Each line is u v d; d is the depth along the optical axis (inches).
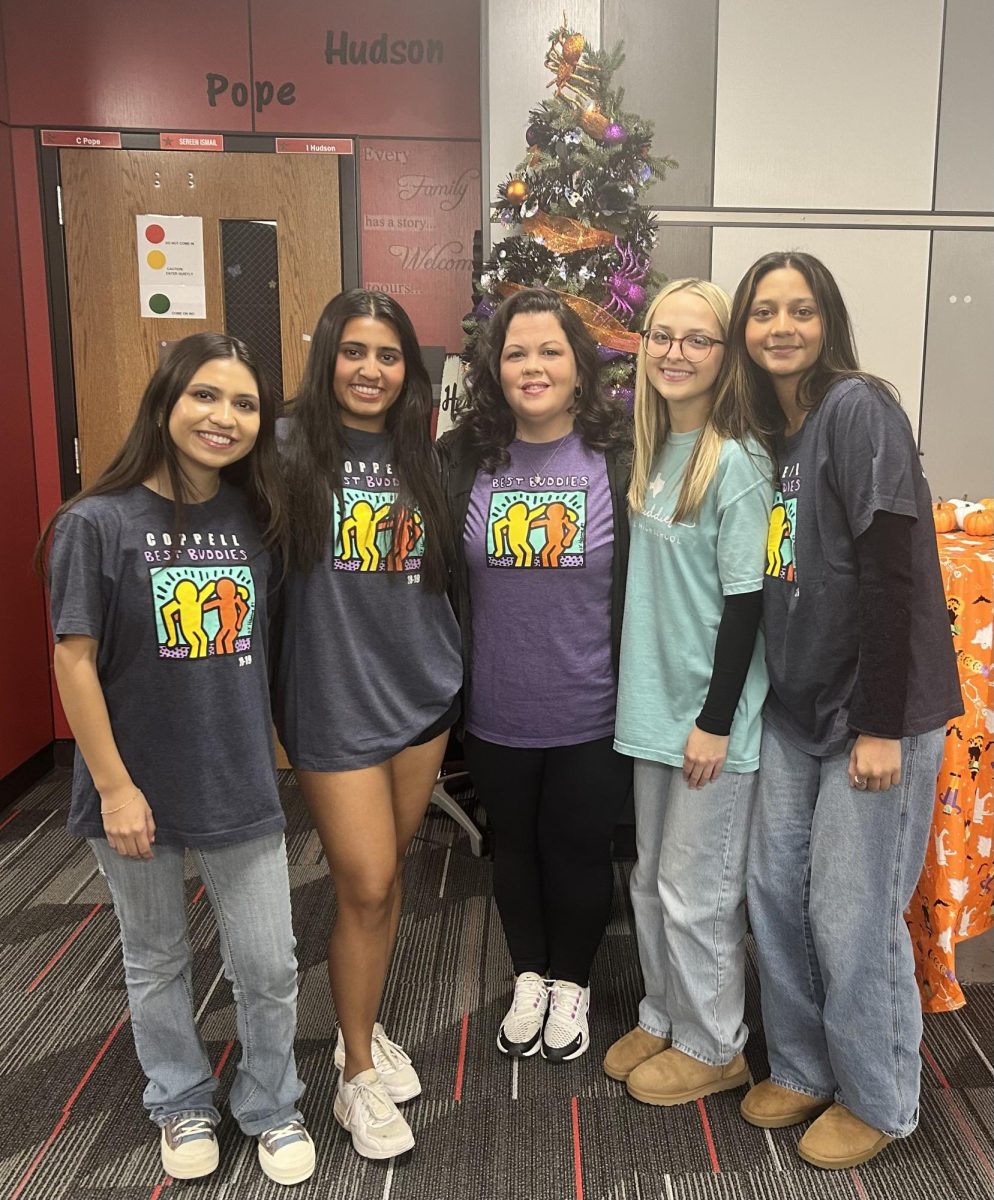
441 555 67.2
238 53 133.6
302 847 120.0
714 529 65.6
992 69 117.5
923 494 61.4
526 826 77.7
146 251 136.9
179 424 56.4
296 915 102.3
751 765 68.0
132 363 139.4
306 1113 72.4
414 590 66.1
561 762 73.6
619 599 71.4
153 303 138.1
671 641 68.6
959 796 76.0
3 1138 70.2
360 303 62.3
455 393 127.5
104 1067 78.1
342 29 134.0
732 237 120.2
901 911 64.0
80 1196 65.0
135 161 135.0
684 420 67.9
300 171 136.6
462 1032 82.4
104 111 133.6
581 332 69.8
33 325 138.6
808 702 64.5
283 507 60.9
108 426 140.9
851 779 62.1
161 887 62.1
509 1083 75.8
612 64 102.0
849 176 119.5
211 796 59.6
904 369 124.9
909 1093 65.4
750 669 67.8
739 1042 72.7
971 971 90.7
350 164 136.7
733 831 69.6
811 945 69.2
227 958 64.0
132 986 64.6
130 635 57.1
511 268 103.3
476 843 116.1
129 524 56.8
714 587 66.8
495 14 113.2
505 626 71.6
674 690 69.1
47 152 134.2
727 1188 65.2
